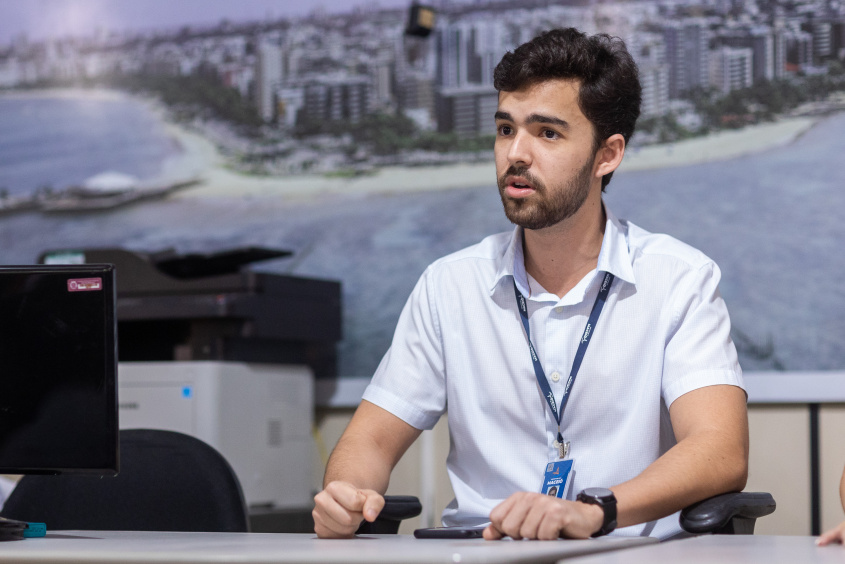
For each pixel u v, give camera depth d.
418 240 3.34
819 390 2.86
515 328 1.84
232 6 3.62
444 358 1.91
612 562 0.91
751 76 3.05
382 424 1.88
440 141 3.36
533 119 1.67
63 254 2.92
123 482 1.80
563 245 1.79
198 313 2.75
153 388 2.77
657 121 3.13
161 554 0.99
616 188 3.15
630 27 3.19
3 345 1.33
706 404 1.64
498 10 3.33
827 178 2.95
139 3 3.72
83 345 1.32
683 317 1.77
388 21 3.44
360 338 3.33
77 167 3.71
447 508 1.91
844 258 2.90
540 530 1.21
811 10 3.00
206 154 3.60
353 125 3.46
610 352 1.78
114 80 3.74
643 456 1.75
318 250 3.43
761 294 2.97
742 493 1.49
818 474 2.86
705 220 3.06
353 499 1.33
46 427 1.32
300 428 3.07
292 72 3.54
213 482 1.76
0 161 3.77
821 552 1.04
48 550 1.08
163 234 3.61
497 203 3.28
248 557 0.95
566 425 1.79
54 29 3.80
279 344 3.03
